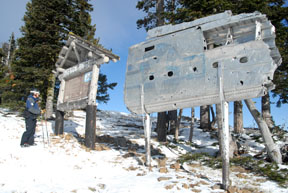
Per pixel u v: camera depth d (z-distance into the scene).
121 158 7.05
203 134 13.26
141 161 6.73
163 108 6.14
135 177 5.13
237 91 4.95
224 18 5.85
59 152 6.82
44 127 10.70
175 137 11.82
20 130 9.37
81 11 14.84
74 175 5.07
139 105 6.55
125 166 6.19
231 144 8.41
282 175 5.87
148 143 6.40
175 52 6.21
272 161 7.33
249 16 5.47
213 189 4.52
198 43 5.85
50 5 13.59
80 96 8.99
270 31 5.41
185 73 5.86
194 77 5.66
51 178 4.72
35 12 13.41
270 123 11.77
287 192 4.75
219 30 6.08
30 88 13.40
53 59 13.54
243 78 4.92
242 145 9.88
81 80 9.23
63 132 10.26
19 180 4.43
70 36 9.38
